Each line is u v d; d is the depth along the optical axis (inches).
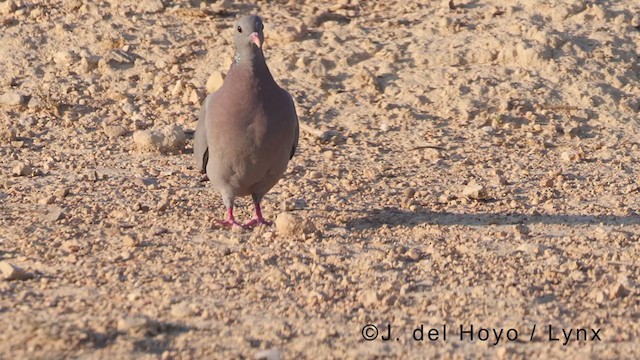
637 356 367.6
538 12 819.4
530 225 527.8
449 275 449.4
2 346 355.9
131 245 476.7
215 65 763.4
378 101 727.7
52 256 461.1
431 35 796.6
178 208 545.6
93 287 424.2
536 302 420.2
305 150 657.0
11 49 767.7
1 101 702.5
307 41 788.0
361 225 524.4
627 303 420.2
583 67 760.3
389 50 773.3
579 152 653.9
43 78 740.7
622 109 725.3
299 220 499.2
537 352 371.9
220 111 490.0
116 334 371.2
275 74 751.7
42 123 682.2
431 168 628.7
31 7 815.7
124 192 569.0
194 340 371.9
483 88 736.3
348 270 454.6
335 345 372.5
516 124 703.1
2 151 633.6
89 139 662.5
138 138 644.7
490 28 800.9
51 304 402.0
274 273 440.1
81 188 572.1
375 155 650.2
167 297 413.1
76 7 816.3
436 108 721.0
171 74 749.3
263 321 393.4
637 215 544.7
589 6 821.9
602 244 497.4
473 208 556.7
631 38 797.2
